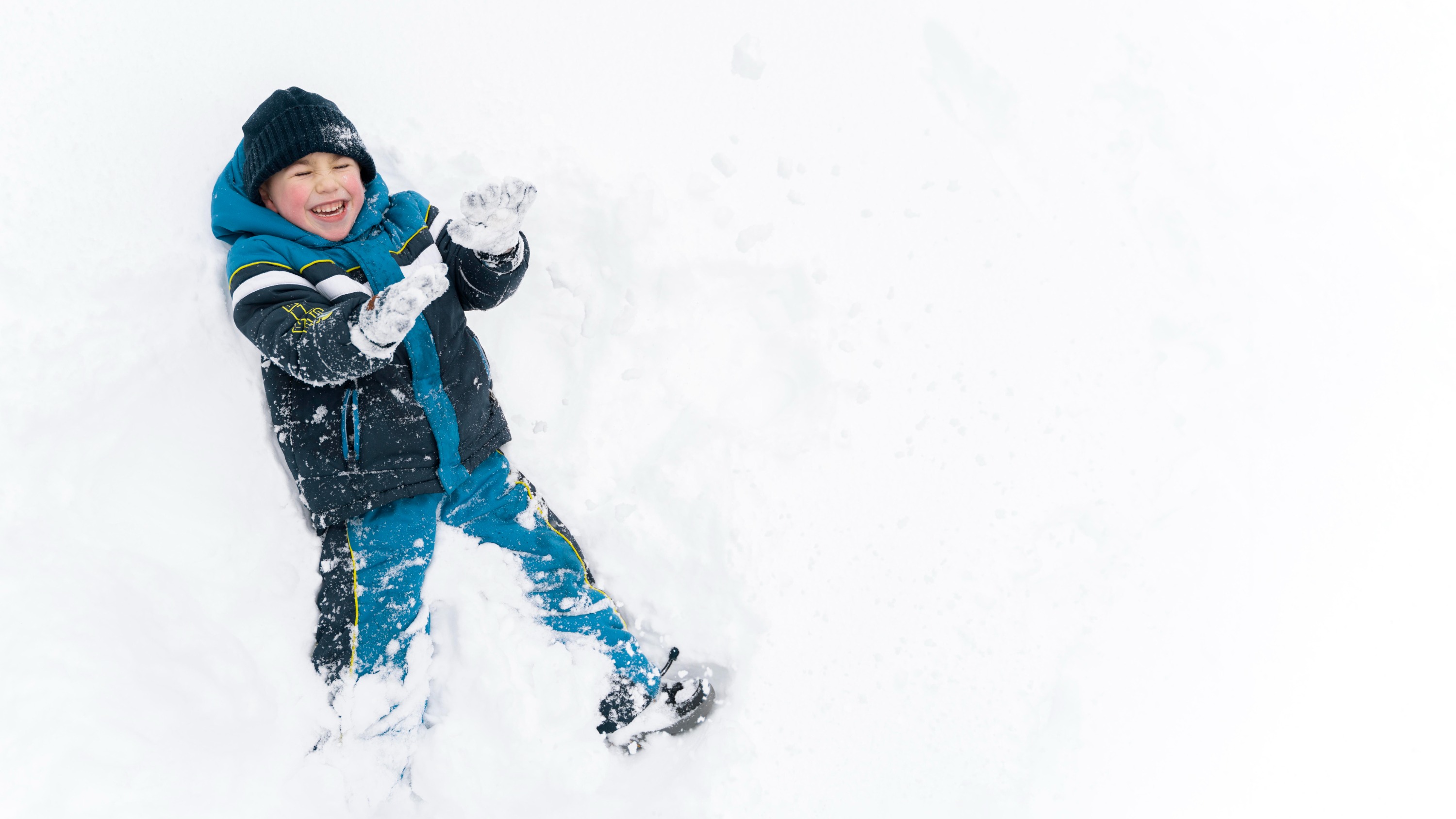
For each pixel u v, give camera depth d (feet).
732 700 6.15
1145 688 6.61
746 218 7.27
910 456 7.02
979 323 7.49
